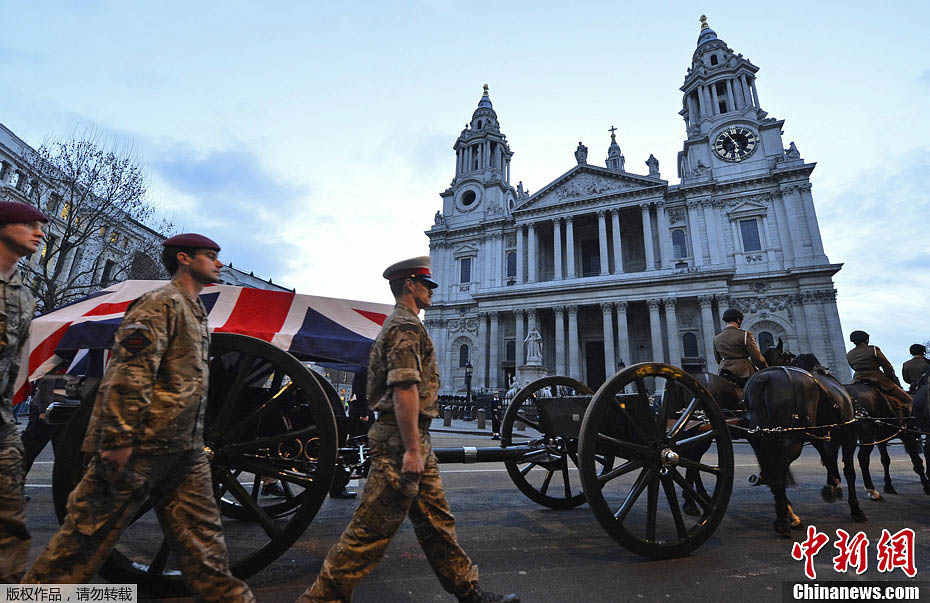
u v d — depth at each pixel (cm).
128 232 2650
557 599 312
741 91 4600
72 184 2272
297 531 314
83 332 448
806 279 3681
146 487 215
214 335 315
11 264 267
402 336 253
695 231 4166
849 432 568
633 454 440
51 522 472
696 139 4484
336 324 580
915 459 765
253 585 325
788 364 688
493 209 5194
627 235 4694
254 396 403
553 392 739
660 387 3422
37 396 654
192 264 256
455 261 5272
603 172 4547
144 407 207
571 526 507
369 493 250
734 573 367
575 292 4178
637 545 382
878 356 765
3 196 2772
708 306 3709
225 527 482
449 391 4669
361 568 240
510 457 486
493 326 4484
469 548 424
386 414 262
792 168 3941
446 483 779
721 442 444
